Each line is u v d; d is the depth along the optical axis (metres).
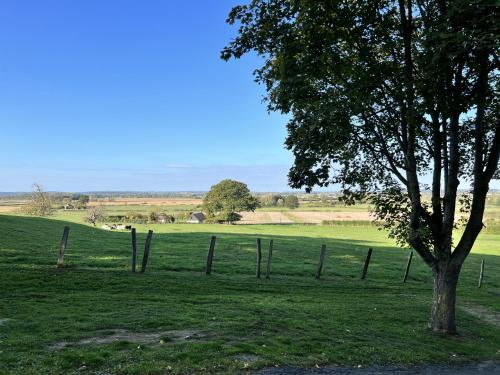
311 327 11.27
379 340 10.73
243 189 118.62
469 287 23.16
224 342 9.28
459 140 12.90
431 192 12.65
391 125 11.96
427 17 10.95
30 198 103.56
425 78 9.92
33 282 14.55
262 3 11.56
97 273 16.94
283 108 11.56
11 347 8.12
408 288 20.84
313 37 11.27
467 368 9.27
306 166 11.26
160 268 19.86
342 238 56.25
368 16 11.25
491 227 79.56
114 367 7.49
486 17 8.57
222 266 22.05
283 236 53.88
